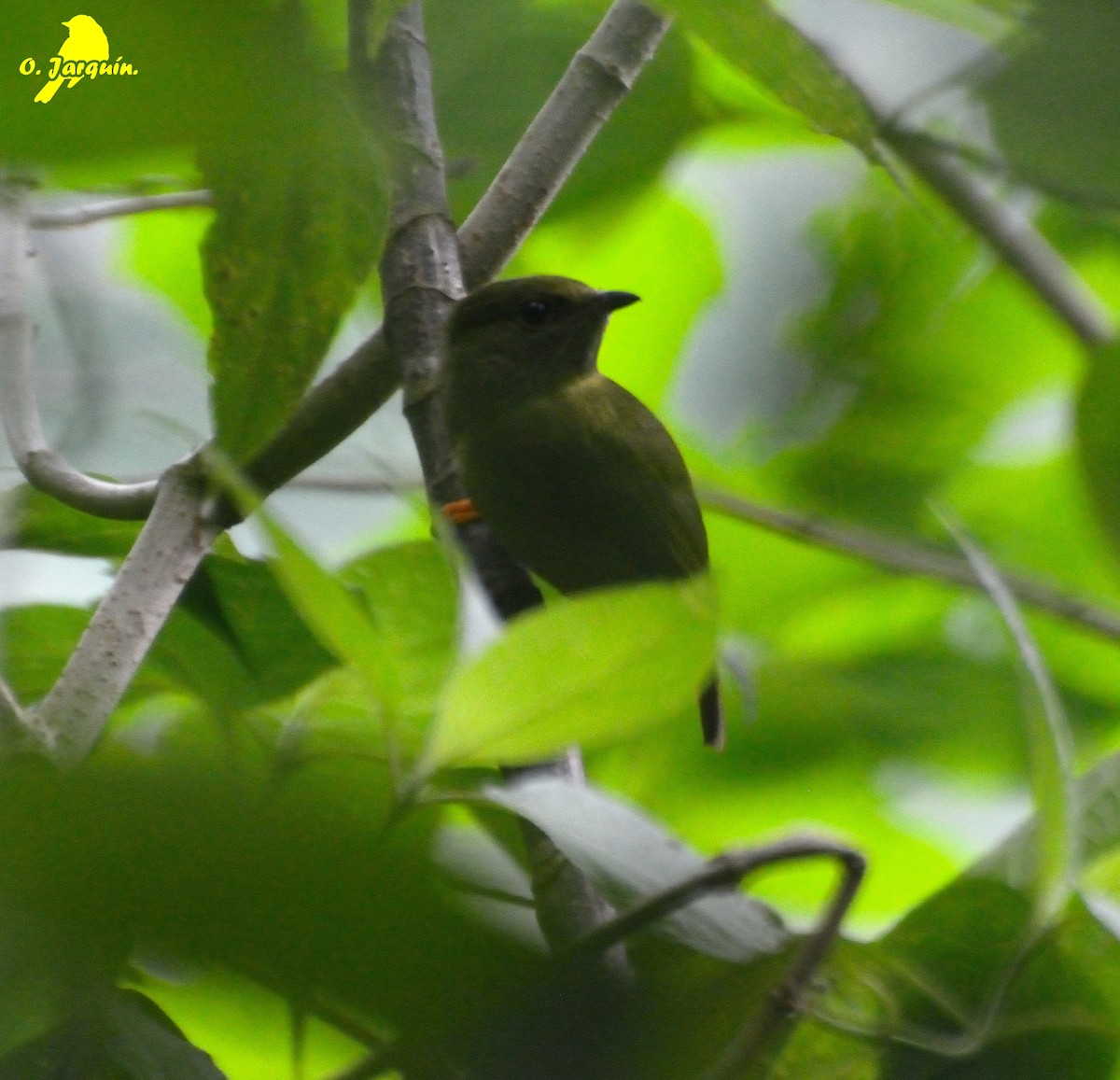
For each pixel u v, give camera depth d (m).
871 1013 4.54
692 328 12.86
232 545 5.54
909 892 9.49
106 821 1.80
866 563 10.73
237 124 2.38
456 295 7.03
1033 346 12.68
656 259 12.63
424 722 4.72
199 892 1.82
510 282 9.61
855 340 12.77
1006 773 10.23
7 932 1.77
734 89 11.34
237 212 4.38
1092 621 10.44
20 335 6.55
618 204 10.38
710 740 8.33
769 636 11.80
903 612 11.71
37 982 2.20
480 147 9.04
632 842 3.79
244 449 4.64
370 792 4.40
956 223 11.86
